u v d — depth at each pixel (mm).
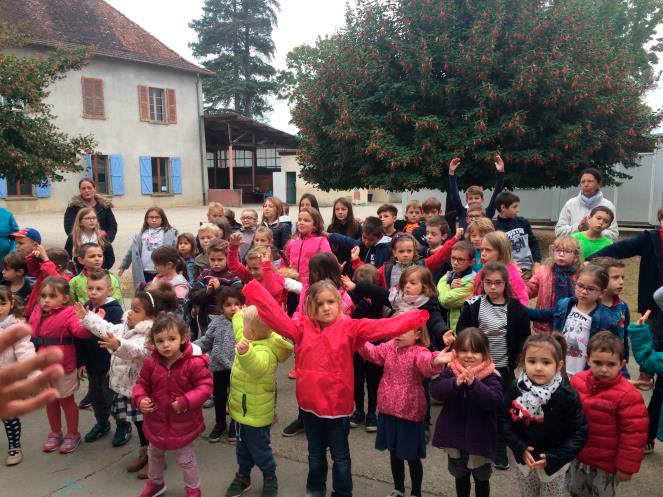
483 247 3791
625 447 2598
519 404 2590
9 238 5727
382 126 11312
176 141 27828
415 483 3053
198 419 3152
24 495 3246
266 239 5445
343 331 2961
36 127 12297
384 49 11680
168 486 3328
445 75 11203
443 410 2893
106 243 5930
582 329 3340
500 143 10727
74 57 13242
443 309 4301
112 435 4035
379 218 5449
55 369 1060
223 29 45562
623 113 11211
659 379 3445
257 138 32875
